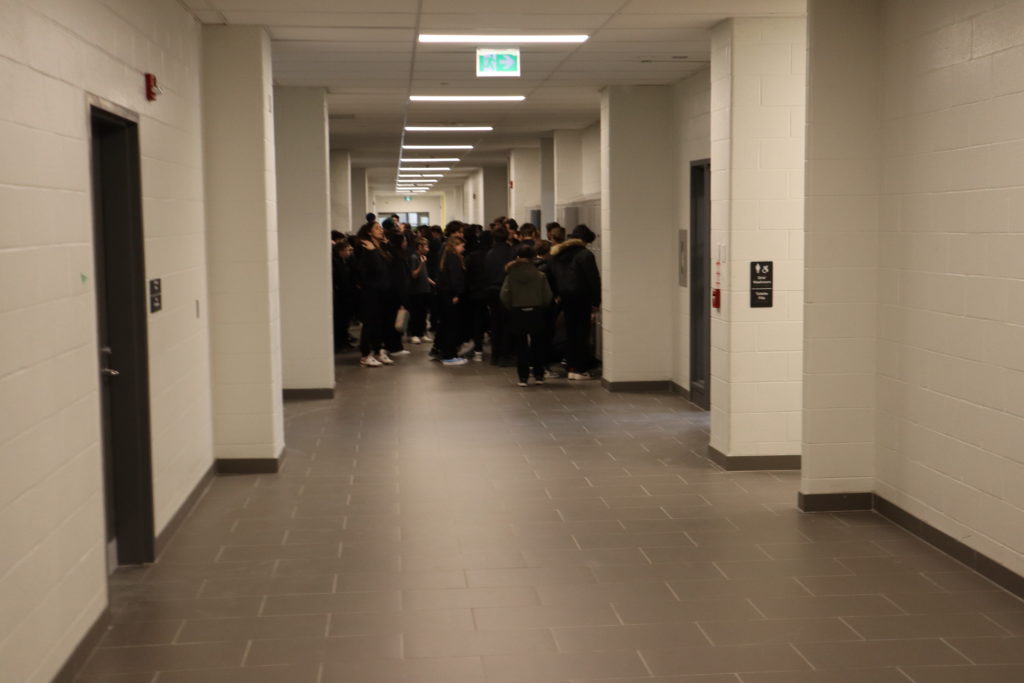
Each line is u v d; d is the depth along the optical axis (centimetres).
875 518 607
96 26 434
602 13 690
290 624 448
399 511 629
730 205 718
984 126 494
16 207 337
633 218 1070
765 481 698
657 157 1065
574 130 1623
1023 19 460
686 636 432
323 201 1041
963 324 518
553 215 1748
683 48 831
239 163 719
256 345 728
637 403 1008
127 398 523
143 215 520
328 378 1050
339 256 1440
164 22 581
